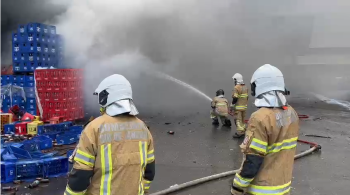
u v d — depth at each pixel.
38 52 8.80
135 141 2.11
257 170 2.25
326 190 4.45
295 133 2.44
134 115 2.20
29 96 8.68
